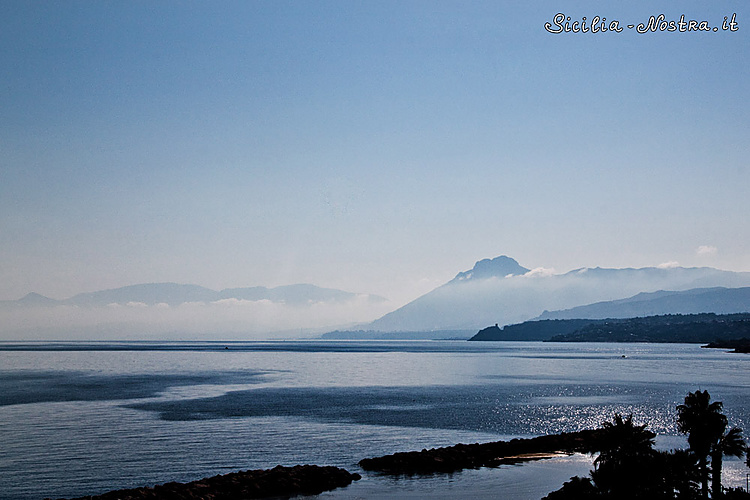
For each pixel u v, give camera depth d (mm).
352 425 88062
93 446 72125
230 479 56469
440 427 87375
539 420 94125
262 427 85562
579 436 77125
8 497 53312
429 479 59812
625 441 44844
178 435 79062
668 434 82250
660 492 43312
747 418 94500
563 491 49812
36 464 63750
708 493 51062
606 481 44625
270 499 53781
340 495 54844
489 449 69938
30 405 105562
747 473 60938
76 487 56312
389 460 64812
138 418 92000
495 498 53875
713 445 51281
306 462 66125
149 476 59906
